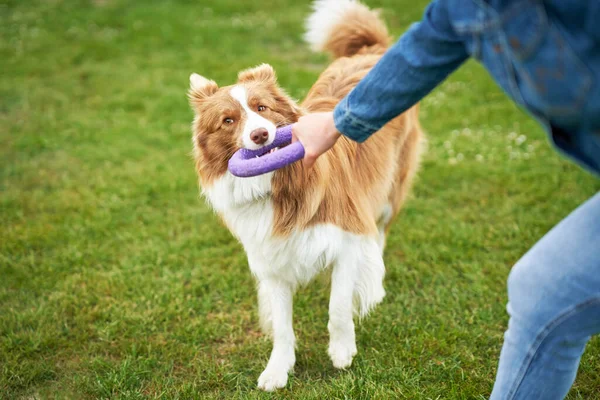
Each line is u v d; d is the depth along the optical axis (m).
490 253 3.99
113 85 7.34
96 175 5.32
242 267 4.05
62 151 5.79
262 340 3.35
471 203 4.66
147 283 3.86
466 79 7.21
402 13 9.35
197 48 8.48
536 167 5.08
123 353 3.25
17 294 3.77
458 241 4.11
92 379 3.06
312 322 3.49
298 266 2.89
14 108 6.77
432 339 3.17
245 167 2.32
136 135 6.07
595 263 1.56
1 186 5.14
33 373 3.08
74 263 4.09
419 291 3.69
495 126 5.94
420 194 4.87
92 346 3.30
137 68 7.85
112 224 4.54
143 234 4.41
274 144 2.60
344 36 4.10
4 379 3.05
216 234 4.45
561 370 1.75
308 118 2.00
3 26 9.50
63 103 6.88
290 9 10.02
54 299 3.69
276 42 8.77
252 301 3.71
